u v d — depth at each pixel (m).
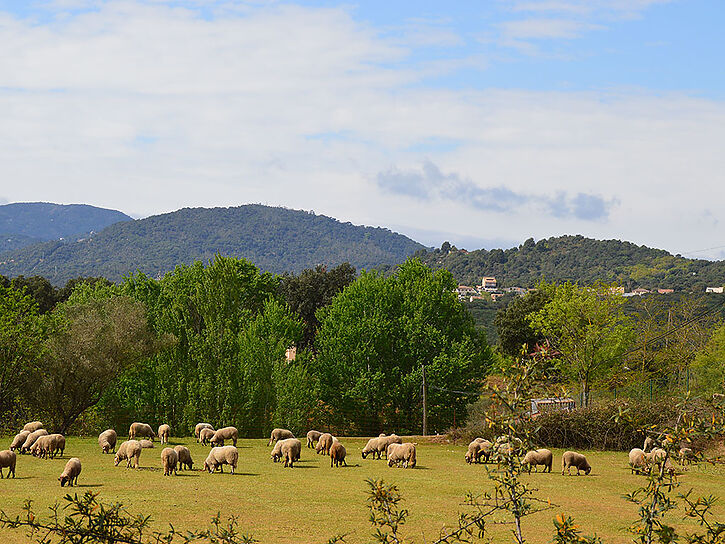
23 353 55.72
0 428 57.88
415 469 37.78
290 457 38.09
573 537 8.73
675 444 8.63
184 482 31.08
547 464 38.03
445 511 26.02
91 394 61.09
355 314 73.31
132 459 37.81
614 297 68.56
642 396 65.00
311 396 70.00
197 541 19.84
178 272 82.75
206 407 68.31
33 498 25.88
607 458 44.78
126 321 61.41
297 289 117.19
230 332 70.94
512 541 21.61
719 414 8.57
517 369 9.26
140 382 72.38
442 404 69.56
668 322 73.56
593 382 68.19
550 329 69.50
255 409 69.56
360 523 23.66
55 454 40.00
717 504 29.05
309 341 115.19
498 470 9.36
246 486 30.47
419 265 78.00
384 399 70.12
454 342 70.50
